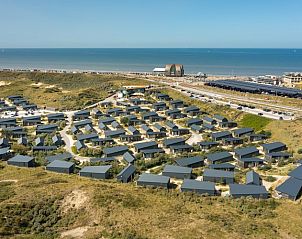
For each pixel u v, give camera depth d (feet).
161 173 374.63
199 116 636.48
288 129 497.05
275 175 361.92
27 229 232.32
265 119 556.51
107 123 606.14
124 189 293.64
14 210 246.06
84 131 561.43
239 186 306.76
